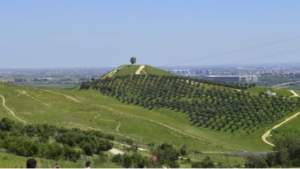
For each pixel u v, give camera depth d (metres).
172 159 103.94
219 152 143.50
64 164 78.94
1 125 117.62
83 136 112.56
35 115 177.12
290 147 91.94
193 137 181.12
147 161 93.06
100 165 86.00
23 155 85.25
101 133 139.00
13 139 92.25
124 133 170.50
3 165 67.31
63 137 109.88
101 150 106.62
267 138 190.62
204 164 98.94
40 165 74.31
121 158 92.44
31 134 114.94
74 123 170.75
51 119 174.25
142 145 135.38
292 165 88.38
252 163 92.81
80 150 98.81
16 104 188.25
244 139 193.88
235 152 144.25
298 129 198.00
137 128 181.00
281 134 192.88
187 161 108.75
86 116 187.88
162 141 164.50
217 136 197.62
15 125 121.31
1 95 197.00
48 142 103.94
